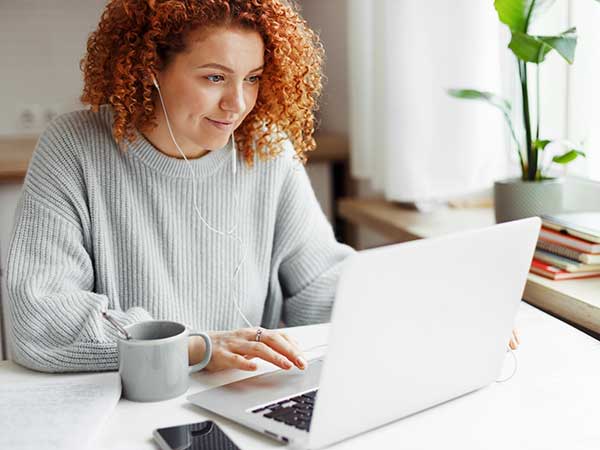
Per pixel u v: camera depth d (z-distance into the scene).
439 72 2.06
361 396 0.91
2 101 3.05
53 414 0.98
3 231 2.41
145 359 1.03
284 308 1.60
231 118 1.29
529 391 1.07
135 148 1.38
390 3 2.09
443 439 0.93
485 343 1.04
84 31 3.07
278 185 1.53
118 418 1.00
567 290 1.47
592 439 0.93
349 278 0.84
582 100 1.77
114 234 1.39
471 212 2.21
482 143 2.06
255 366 1.10
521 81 1.69
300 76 1.41
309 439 0.89
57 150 1.36
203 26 1.23
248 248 1.51
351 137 2.53
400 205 2.35
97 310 1.20
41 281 1.25
